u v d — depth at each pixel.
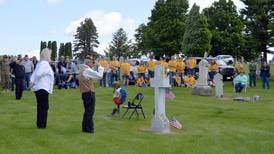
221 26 75.38
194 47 74.94
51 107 20.80
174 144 12.34
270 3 50.09
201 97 27.50
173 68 35.12
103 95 27.16
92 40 115.75
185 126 15.83
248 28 51.97
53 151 11.04
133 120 17.17
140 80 34.62
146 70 35.06
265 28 50.97
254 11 51.06
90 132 13.90
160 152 11.28
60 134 13.47
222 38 73.44
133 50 110.94
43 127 14.45
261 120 17.44
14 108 20.08
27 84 29.81
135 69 37.69
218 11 75.56
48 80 14.21
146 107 21.61
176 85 35.12
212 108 21.34
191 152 11.34
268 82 33.84
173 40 80.56
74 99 24.67
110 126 15.47
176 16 81.81
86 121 13.88
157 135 13.86
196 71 38.62
